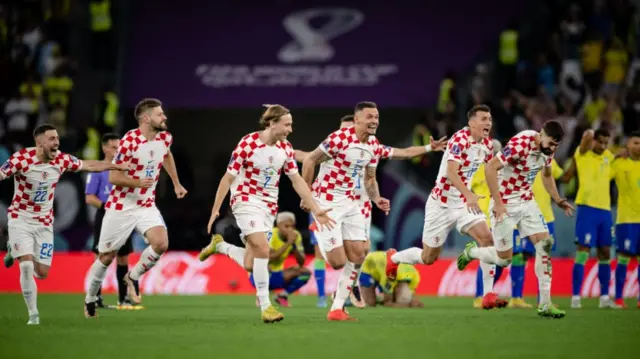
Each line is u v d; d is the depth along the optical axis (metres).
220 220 58.69
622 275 38.44
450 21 60.75
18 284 51.09
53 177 28.31
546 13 63.56
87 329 25.02
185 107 60.91
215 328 25.20
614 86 61.41
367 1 61.25
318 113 64.12
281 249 37.88
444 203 31.45
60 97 63.56
